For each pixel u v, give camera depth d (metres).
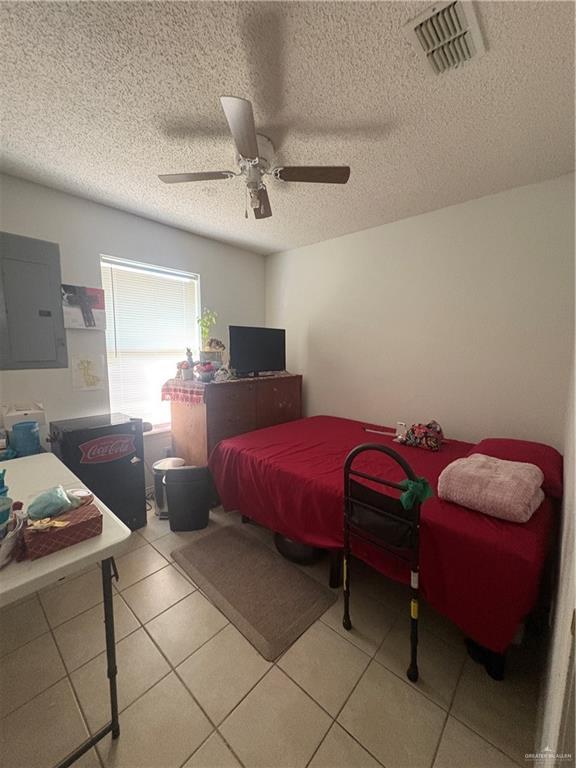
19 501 1.18
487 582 1.17
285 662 1.34
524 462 1.70
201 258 3.18
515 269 2.22
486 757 1.03
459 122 1.53
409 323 2.75
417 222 2.63
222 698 1.20
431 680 1.27
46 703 1.19
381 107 1.43
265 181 2.04
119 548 0.97
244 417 2.88
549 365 2.15
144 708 1.17
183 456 2.88
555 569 1.41
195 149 1.77
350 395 3.22
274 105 1.42
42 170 1.98
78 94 1.36
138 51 1.15
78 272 2.38
